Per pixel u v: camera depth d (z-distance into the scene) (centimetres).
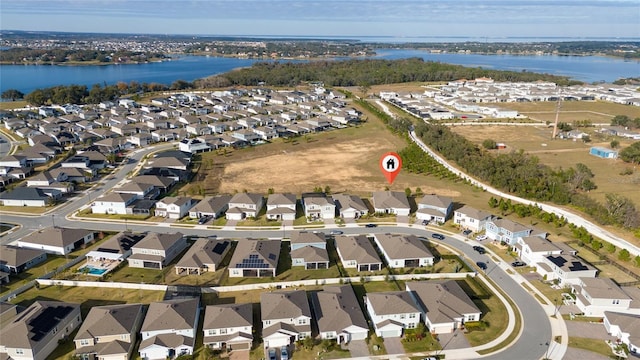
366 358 5953
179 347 6003
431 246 9219
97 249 8512
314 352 6066
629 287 7481
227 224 10162
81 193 12106
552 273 7881
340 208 10719
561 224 10119
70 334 6431
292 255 8406
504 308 7069
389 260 8338
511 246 9069
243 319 6362
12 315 6612
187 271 8050
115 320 6228
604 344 6225
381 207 10794
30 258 8269
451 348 6147
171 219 10419
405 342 6275
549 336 6394
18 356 5778
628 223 9988
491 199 11262
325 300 6888
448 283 7344
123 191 11312
